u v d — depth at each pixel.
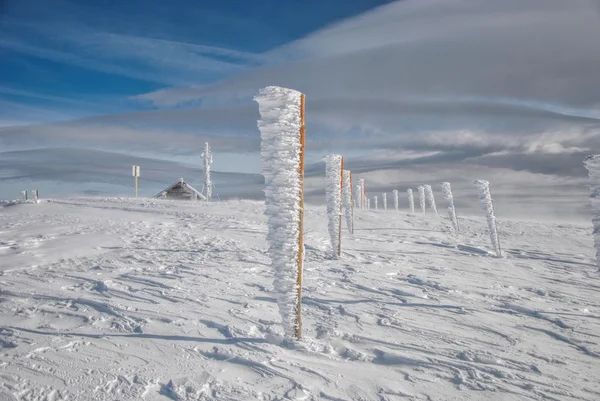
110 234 12.12
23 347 4.07
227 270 8.27
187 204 23.17
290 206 4.59
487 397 3.67
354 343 4.75
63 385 3.42
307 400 3.42
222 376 3.70
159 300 5.88
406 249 12.88
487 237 16.72
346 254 11.38
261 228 15.01
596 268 10.97
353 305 6.32
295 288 4.58
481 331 5.42
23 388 3.34
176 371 3.75
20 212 16.52
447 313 6.15
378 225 18.95
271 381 3.68
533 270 10.38
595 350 4.90
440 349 4.70
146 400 3.27
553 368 4.35
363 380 3.84
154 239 11.83
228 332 4.74
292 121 4.59
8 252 9.12
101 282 6.66
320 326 5.24
